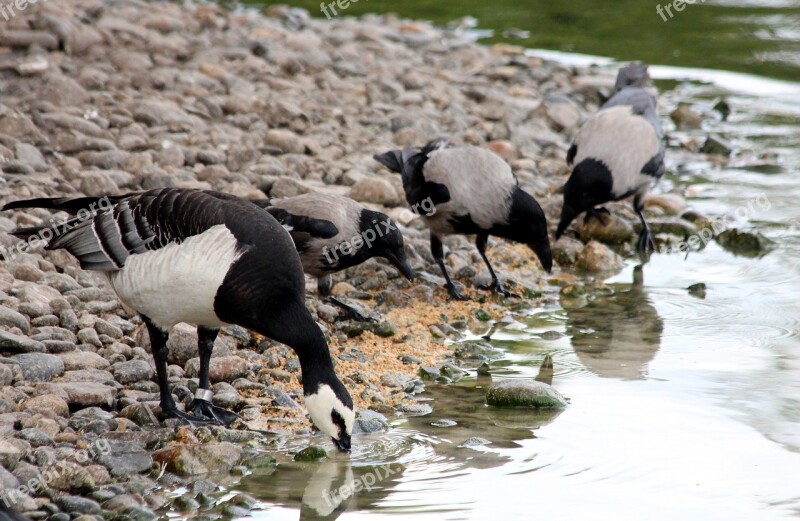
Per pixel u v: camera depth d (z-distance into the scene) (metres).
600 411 10.98
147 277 9.82
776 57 27.73
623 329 13.60
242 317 9.79
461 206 14.56
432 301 14.46
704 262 16.34
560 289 15.22
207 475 9.42
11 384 10.34
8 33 19.84
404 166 15.53
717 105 24.00
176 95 19.20
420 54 26.11
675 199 18.22
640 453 9.95
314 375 9.91
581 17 31.55
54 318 11.69
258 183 16.19
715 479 9.38
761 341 13.04
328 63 23.16
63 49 20.42
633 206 17.08
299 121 19.02
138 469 9.30
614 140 16.33
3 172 15.22
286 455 9.92
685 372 12.05
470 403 11.27
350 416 9.87
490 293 14.81
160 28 22.95
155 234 9.95
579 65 26.69
